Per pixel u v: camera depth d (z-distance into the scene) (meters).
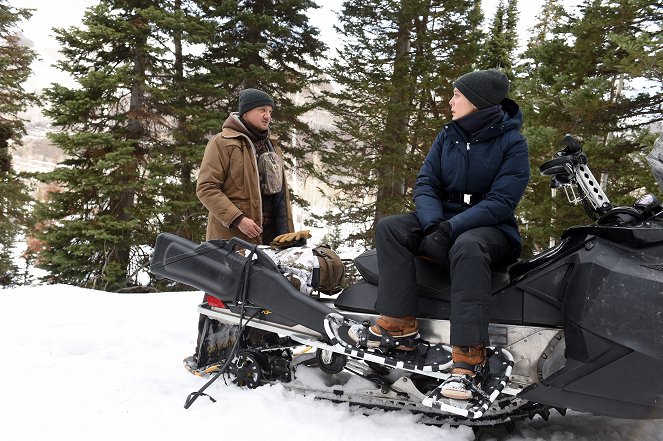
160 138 13.26
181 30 12.82
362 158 14.09
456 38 14.31
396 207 13.38
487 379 2.33
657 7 8.60
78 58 12.78
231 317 3.09
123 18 12.78
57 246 11.80
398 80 13.74
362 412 2.76
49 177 11.49
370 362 2.72
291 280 2.99
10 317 4.60
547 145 7.65
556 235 7.74
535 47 9.81
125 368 3.51
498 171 2.57
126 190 12.15
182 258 3.19
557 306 2.38
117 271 11.43
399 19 13.90
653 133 7.77
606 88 8.02
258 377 3.00
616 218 2.42
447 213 2.68
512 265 2.57
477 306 2.30
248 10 14.21
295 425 2.58
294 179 17.77
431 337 2.61
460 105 2.62
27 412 2.78
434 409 2.60
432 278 2.60
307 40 15.04
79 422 2.67
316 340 2.83
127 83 12.22
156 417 2.71
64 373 3.39
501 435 2.59
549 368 2.37
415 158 13.62
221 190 3.48
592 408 2.25
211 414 2.72
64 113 11.83
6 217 14.09
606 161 7.73
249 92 3.55
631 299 2.14
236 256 3.05
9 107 14.85
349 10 14.39
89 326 4.38
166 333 4.34
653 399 2.10
